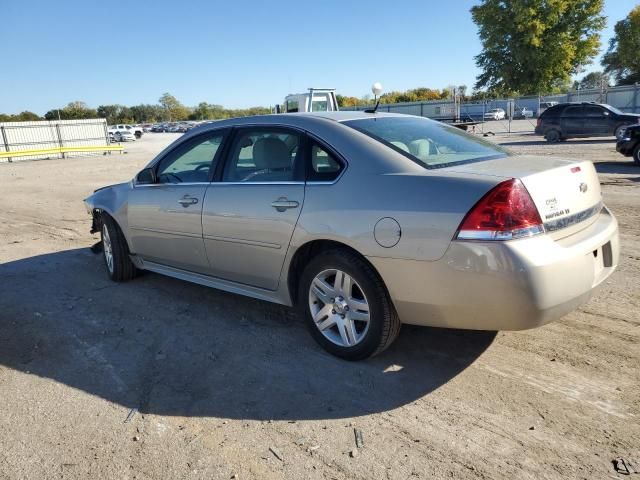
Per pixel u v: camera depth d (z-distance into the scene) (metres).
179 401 3.22
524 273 2.75
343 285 3.47
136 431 2.93
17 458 2.73
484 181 2.90
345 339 3.54
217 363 3.68
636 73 60.94
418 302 3.12
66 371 3.65
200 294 5.07
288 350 3.82
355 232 3.25
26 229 8.84
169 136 61.94
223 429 2.92
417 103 37.72
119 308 4.80
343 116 3.91
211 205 4.16
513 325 2.91
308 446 2.74
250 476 2.54
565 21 37.06
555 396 3.06
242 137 4.14
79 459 2.71
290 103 25.95
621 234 6.45
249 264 4.00
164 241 4.72
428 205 3.00
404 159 3.31
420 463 2.58
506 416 2.91
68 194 13.32
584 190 3.28
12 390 3.42
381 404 3.09
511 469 2.50
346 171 3.42
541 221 2.87
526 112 41.41
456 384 3.26
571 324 3.96
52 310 4.83
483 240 2.82
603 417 2.85
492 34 38.09
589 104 20.41
